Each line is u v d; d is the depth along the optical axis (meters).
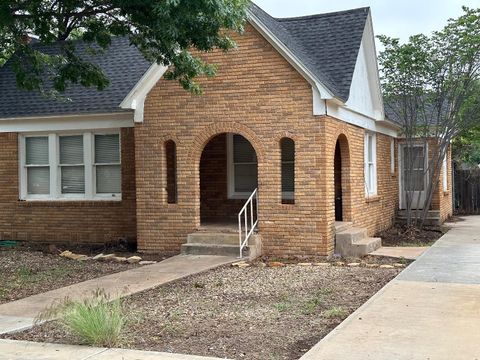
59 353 6.16
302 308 8.13
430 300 8.18
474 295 8.47
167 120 13.52
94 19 11.62
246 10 10.61
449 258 12.02
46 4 10.94
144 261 12.66
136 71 16.88
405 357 5.74
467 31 15.55
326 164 12.42
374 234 16.44
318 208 12.45
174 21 9.27
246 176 15.60
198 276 10.73
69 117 15.61
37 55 12.89
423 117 17.81
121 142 15.45
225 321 7.51
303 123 12.51
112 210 15.59
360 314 7.44
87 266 12.05
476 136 19.73
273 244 12.77
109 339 6.45
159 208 13.61
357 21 14.88
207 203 15.79
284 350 6.24
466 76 16.16
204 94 13.22
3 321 7.60
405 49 16.19
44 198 16.31
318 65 13.96
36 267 11.94
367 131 16.20
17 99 16.81
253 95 12.86
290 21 15.76
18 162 16.38
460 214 24.92
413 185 19.66
